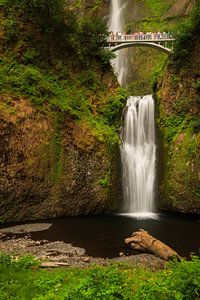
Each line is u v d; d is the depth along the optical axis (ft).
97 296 26.22
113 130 88.48
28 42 89.76
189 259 47.47
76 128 81.71
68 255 48.52
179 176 79.25
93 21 100.42
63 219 74.90
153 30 158.51
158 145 89.61
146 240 50.52
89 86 93.81
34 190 74.33
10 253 48.08
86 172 79.61
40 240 56.90
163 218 75.87
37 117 77.71
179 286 26.53
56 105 81.46
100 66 98.94
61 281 33.81
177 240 57.26
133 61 154.10
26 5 91.86
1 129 71.26
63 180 77.71
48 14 92.17
